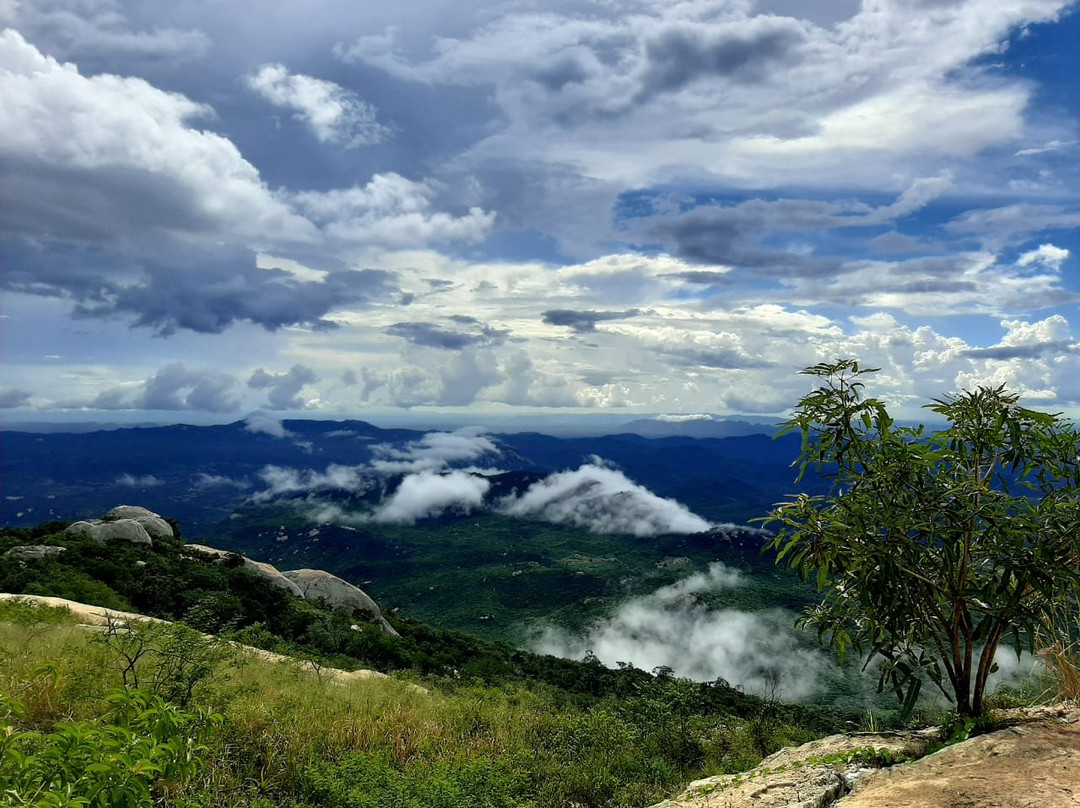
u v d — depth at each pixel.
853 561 4.39
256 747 7.91
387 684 14.11
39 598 17.11
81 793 2.51
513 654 50.44
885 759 4.06
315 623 31.09
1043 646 4.84
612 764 9.50
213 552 42.91
